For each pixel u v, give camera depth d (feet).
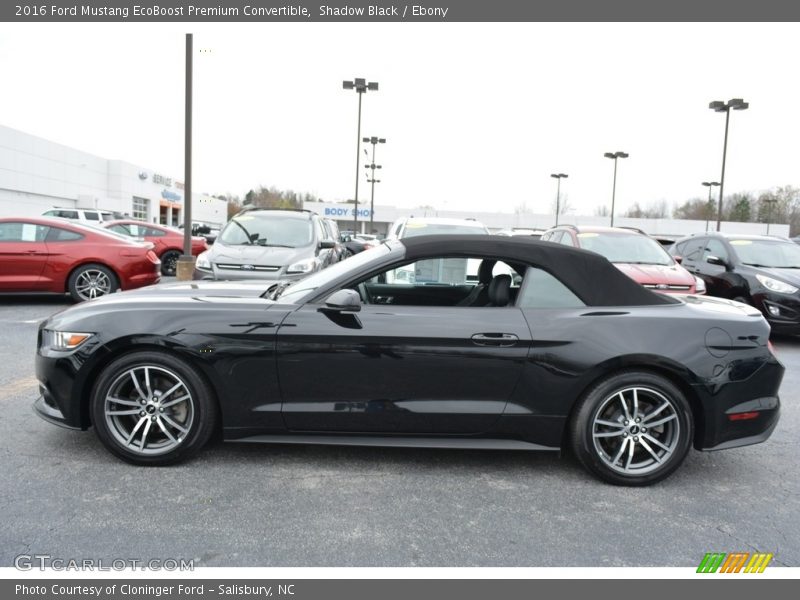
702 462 12.80
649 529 9.75
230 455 12.10
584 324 11.11
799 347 27.61
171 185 185.16
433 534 9.34
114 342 10.93
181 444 11.28
